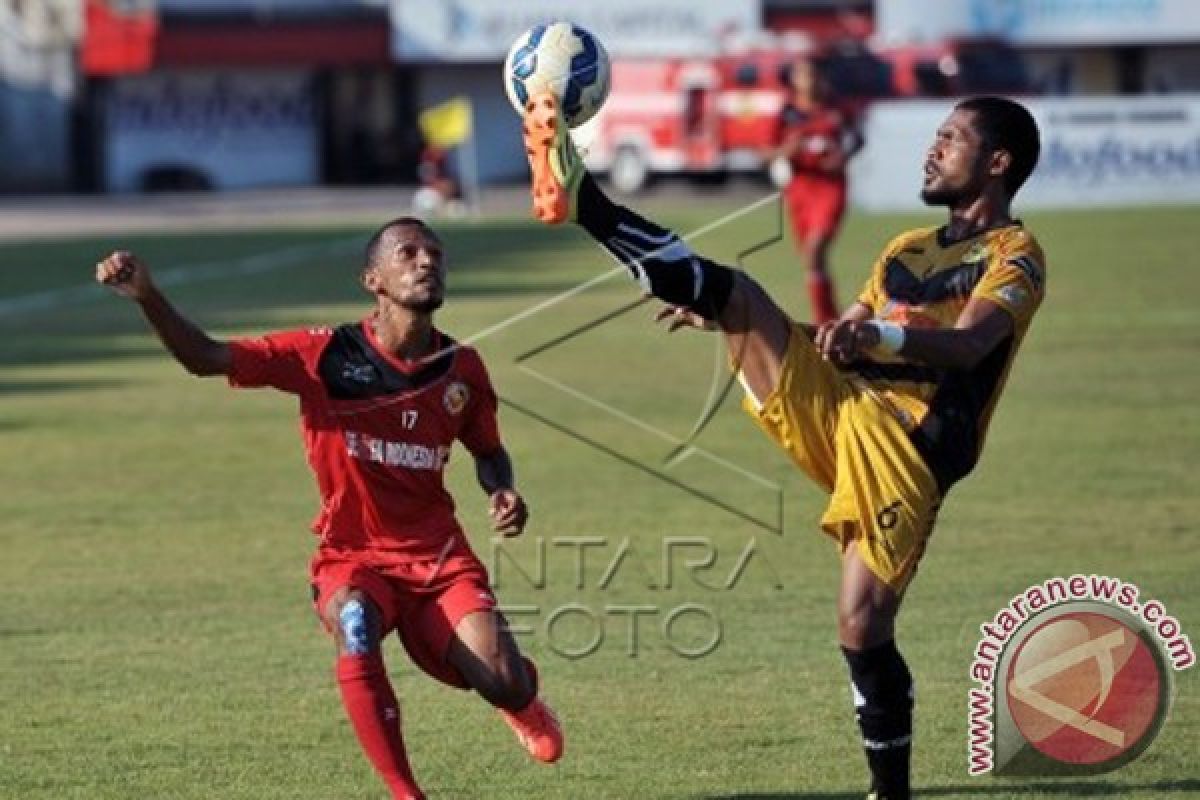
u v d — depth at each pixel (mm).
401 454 21219
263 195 165625
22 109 172625
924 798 22422
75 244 113438
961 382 21031
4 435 50031
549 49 21844
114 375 61562
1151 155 133250
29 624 31109
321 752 24312
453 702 26812
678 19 172750
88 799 22516
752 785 22906
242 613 31781
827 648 29297
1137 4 176375
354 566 21219
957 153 21578
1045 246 101188
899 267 21844
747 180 167375
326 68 177500
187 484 43281
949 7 174500
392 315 21094
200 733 25172
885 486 20688
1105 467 43750
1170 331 67562
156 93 175250
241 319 73938
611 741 24766
